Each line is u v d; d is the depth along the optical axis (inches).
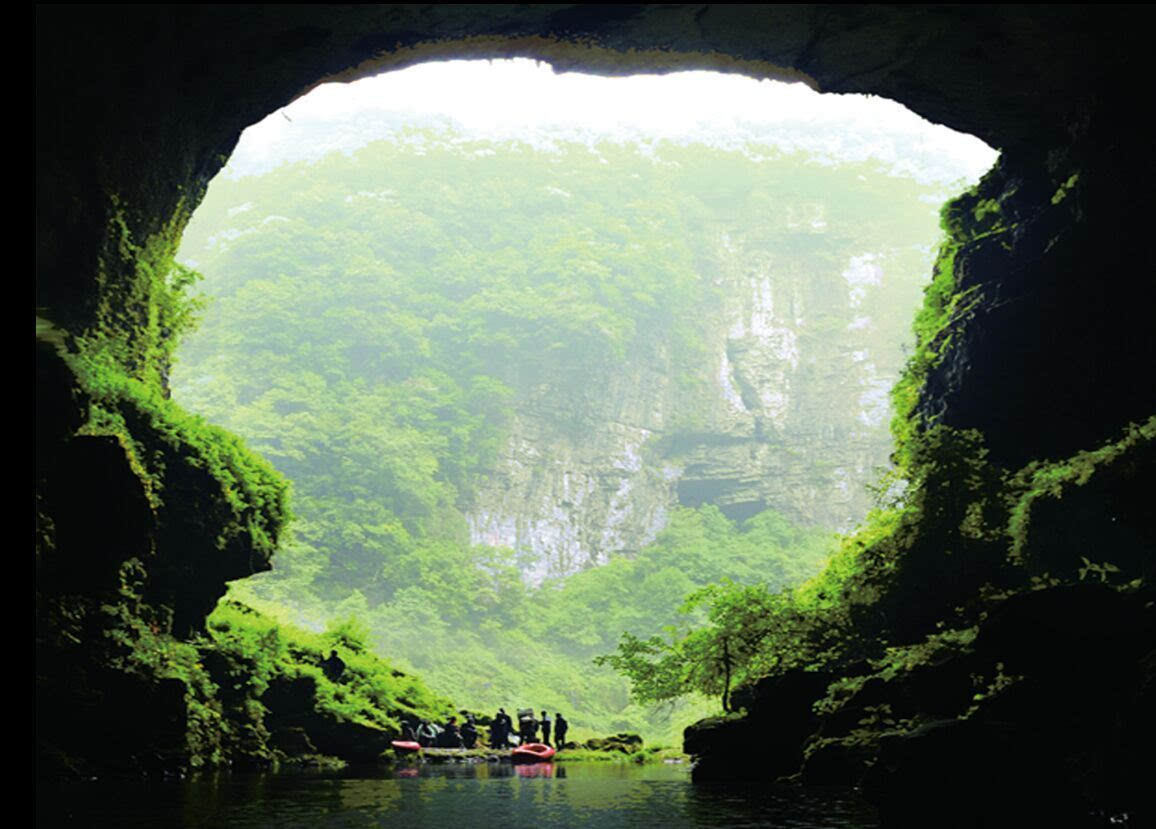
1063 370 1035.9
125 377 954.1
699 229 6063.0
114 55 769.6
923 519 931.3
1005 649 590.6
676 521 5059.1
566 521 4965.6
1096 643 557.6
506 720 1662.2
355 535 4047.7
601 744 1672.0
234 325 4943.4
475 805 681.6
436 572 4072.3
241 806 639.8
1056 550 861.8
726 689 1131.9
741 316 5851.4
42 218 807.7
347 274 5260.8
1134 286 1006.4
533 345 5206.7
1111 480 799.1
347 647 1644.9
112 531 794.8
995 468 943.0
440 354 5167.3
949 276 1273.4
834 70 883.4
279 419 4409.5
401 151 6112.2
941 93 993.5
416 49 813.2
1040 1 810.2
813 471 5477.4
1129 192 1000.2
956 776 482.0
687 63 846.5
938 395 1180.5
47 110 765.9
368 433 4441.4
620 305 5388.8
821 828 542.9
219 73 855.1
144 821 555.8
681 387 5492.1
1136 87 942.4
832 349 5812.0
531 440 5049.2
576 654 4168.3
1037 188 1147.9
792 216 6117.1
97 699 788.0
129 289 984.3
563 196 5930.1
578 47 810.8
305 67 850.1
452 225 5792.3
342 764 1124.5
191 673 942.4
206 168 1061.8
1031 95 993.5
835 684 802.8
